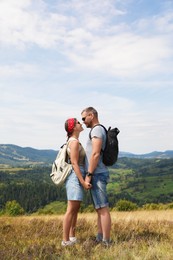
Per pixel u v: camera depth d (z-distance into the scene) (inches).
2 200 7731.3
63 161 266.4
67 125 271.9
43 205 7677.2
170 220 440.5
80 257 216.1
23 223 407.5
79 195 262.2
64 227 263.6
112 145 259.0
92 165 254.7
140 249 239.9
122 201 3065.9
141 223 389.4
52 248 240.2
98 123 270.2
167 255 209.5
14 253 229.5
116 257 209.8
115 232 322.7
